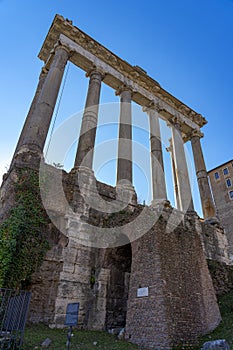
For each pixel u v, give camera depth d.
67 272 12.98
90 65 24.92
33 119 17.59
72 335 10.51
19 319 7.97
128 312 11.20
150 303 10.48
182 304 10.76
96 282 13.52
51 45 25.42
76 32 24.25
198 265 13.17
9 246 11.26
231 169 59.62
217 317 11.99
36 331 10.21
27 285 11.68
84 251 14.08
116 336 11.14
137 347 9.59
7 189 13.96
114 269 14.32
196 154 29.56
